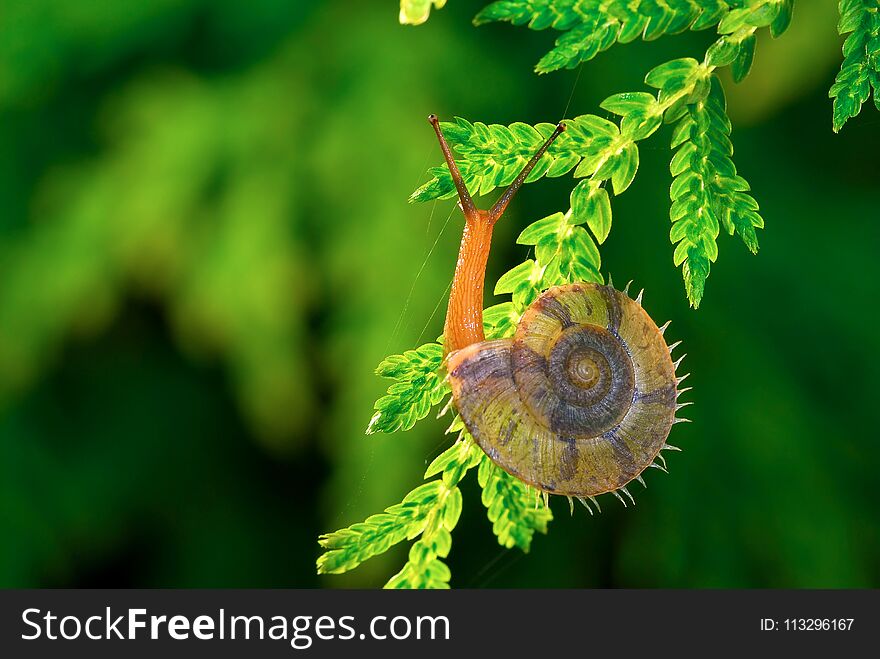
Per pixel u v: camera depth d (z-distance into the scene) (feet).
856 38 0.59
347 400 0.75
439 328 0.75
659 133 0.78
